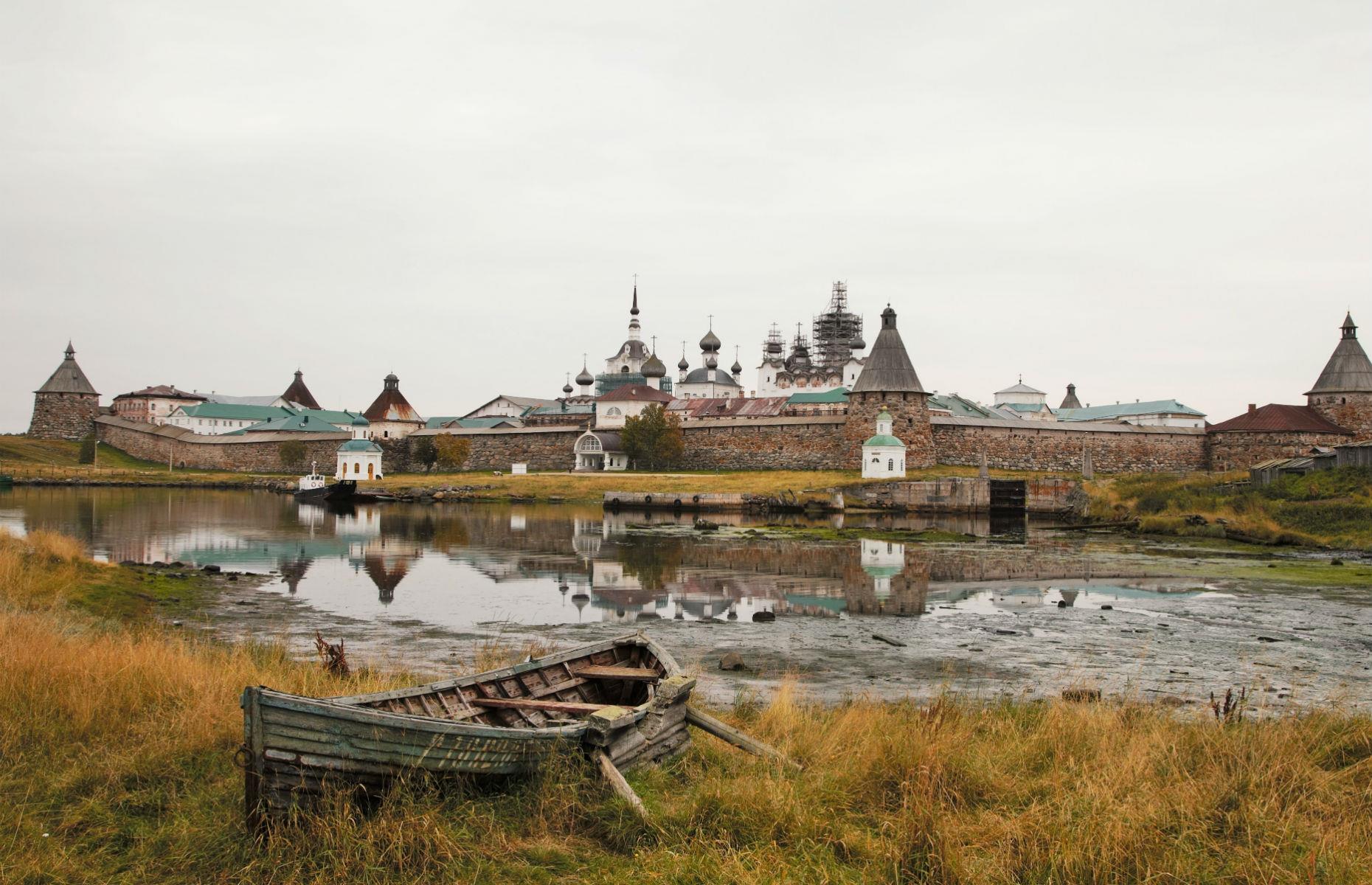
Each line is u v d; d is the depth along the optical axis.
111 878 10.15
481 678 14.27
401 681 18.23
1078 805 11.93
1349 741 14.60
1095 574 44.31
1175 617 32.97
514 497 98.12
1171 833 11.34
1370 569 45.84
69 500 87.06
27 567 31.36
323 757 10.82
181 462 146.38
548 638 28.55
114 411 185.62
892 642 28.28
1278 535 57.81
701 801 12.08
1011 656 26.41
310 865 10.20
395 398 167.00
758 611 33.19
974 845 10.98
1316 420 106.00
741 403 154.88
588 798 12.19
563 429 127.19
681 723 14.83
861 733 15.23
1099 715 16.08
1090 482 88.62
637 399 144.75
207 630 28.30
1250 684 23.11
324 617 31.48
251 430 153.88
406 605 34.34
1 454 137.88
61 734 13.71
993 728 16.17
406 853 10.54
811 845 11.12
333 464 134.00
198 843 10.76
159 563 42.59
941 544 57.84
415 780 11.64
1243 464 108.06
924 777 12.46
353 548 52.72
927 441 105.00
